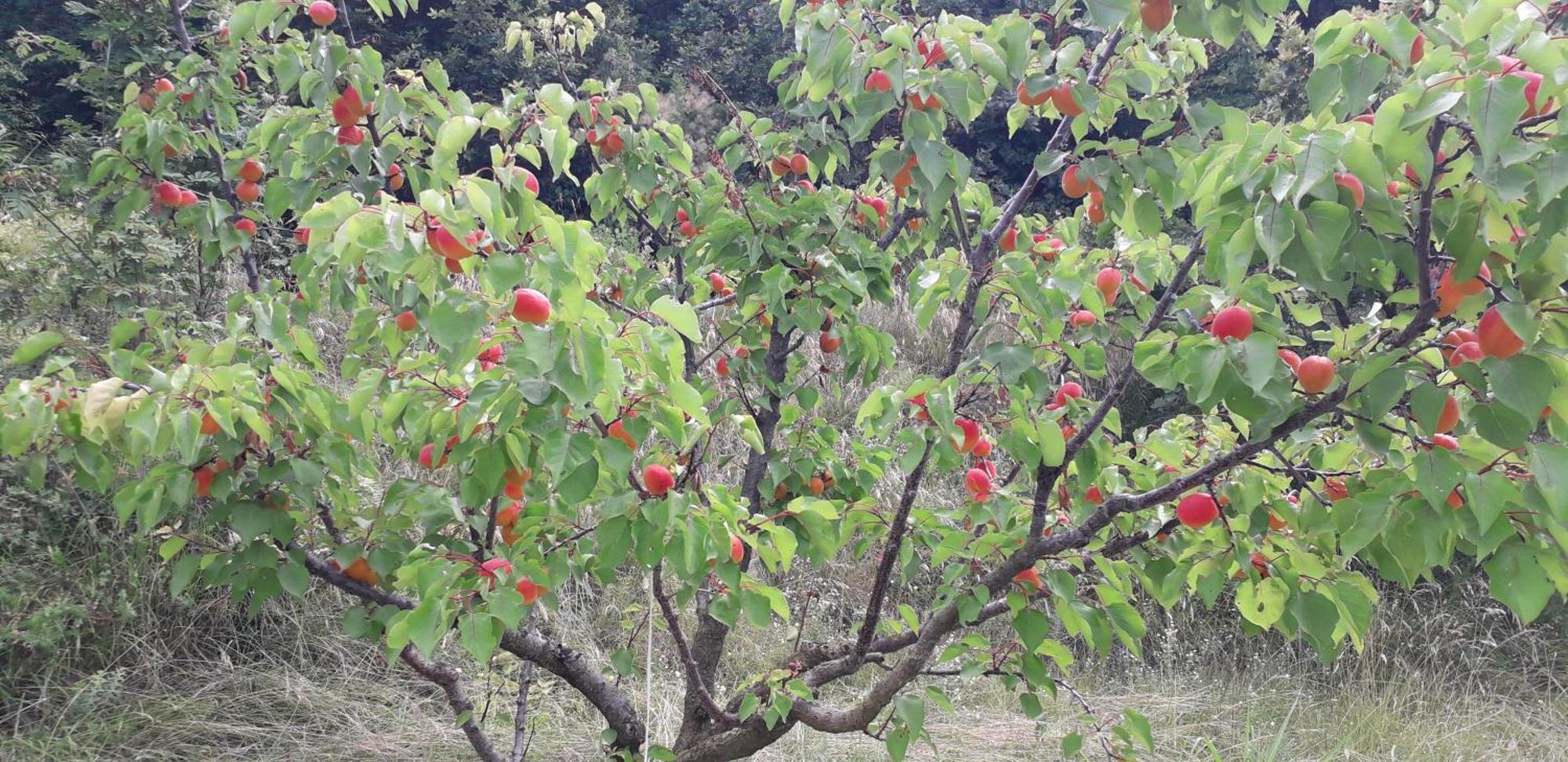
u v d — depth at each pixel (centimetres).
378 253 146
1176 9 203
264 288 266
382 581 240
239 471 211
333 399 209
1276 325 162
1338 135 128
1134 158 196
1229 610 530
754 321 289
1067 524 258
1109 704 453
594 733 392
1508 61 126
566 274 146
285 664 419
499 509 231
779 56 1141
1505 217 137
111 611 400
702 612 296
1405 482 150
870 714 236
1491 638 520
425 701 409
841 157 301
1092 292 204
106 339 436
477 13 1060
